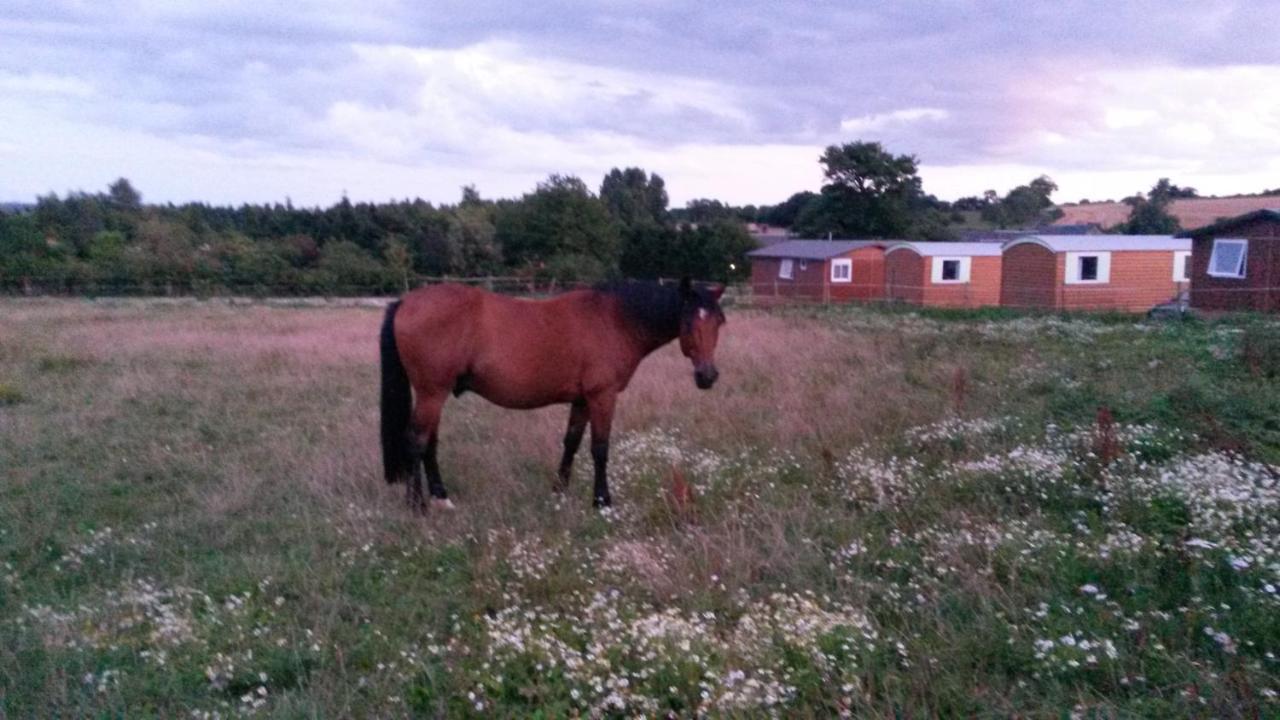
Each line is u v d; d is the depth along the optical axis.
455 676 4.33
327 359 14.65
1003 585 5.25
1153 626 4.62
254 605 5.18
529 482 7.75
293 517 6.74
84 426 9.81
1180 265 31.94
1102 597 4.82
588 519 6.76
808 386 11.58
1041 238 32.09
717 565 5.56
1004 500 6.85
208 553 6.21
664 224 51.03
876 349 15.44
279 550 6.18
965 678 4.26
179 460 8.48
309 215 51.28
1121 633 4.56
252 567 5.72
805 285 39.47
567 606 5.18
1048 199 87.81
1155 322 21.98
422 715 4.09
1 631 4.75
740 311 28.75
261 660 4.51
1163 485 6.51
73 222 46.53
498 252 47.12
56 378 12.76
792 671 4.23
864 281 38.22
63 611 5.14
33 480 7.89
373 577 5.75
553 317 7.16
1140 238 32.81
